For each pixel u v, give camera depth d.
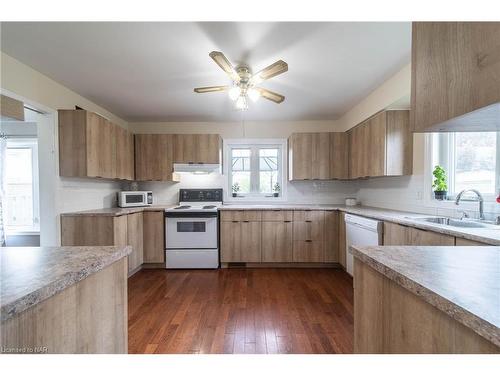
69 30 1.82
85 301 0.92
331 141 3.88
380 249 1.02
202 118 4.12
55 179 2.67
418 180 2.68
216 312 2.31
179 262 3.56
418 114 0.94
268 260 3.57
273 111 3.79
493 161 2.03
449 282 0.66
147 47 2.05
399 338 0.80
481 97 0.67
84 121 2.72
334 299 2.57
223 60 1.92
